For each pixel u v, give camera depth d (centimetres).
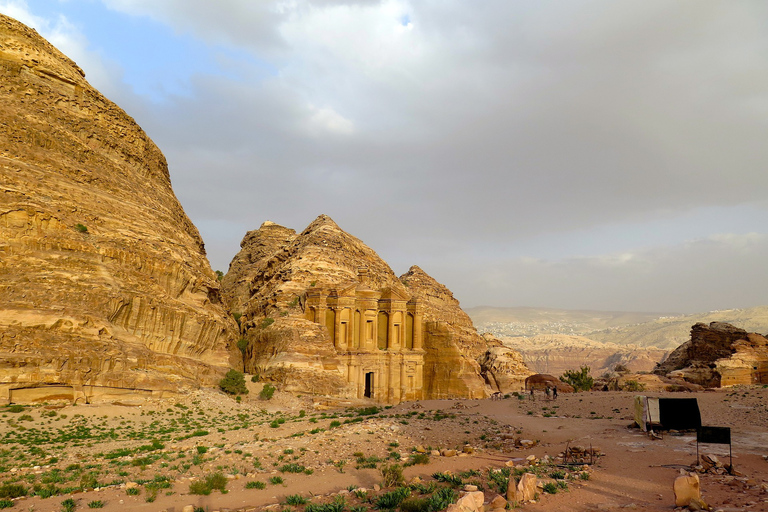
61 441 4278
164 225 8344
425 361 11806
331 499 2386
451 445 3741
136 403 5606
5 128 6712
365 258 12750
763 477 2502
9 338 5125
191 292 8119
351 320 10119
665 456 3019
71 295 5784
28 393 5106
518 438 3900
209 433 4741
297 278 10812
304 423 5138
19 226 5922
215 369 7550
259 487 2667
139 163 9194
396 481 2611
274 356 8506
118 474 3098
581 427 4397
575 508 2055
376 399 10069
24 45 7744
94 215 6888
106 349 5650
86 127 8106
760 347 8644
